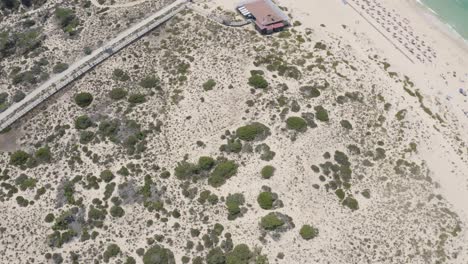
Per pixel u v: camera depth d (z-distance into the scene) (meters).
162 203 70.94
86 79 87.25
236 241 67.50
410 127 83.38
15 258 66.19
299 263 65.94
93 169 74.56
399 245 68.88
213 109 81.06
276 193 71.75
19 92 86.12
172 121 80.19
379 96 86.94
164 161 75.50
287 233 68.31
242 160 75.25
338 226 69.75
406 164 78.19
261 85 83.38
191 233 68.12
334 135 79.31
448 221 72.19
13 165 75.62
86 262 65.62
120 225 69.00
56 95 84.81
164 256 65.69
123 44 92.31
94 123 80.06
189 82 85.31
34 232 68.38
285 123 79.19
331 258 66.56
